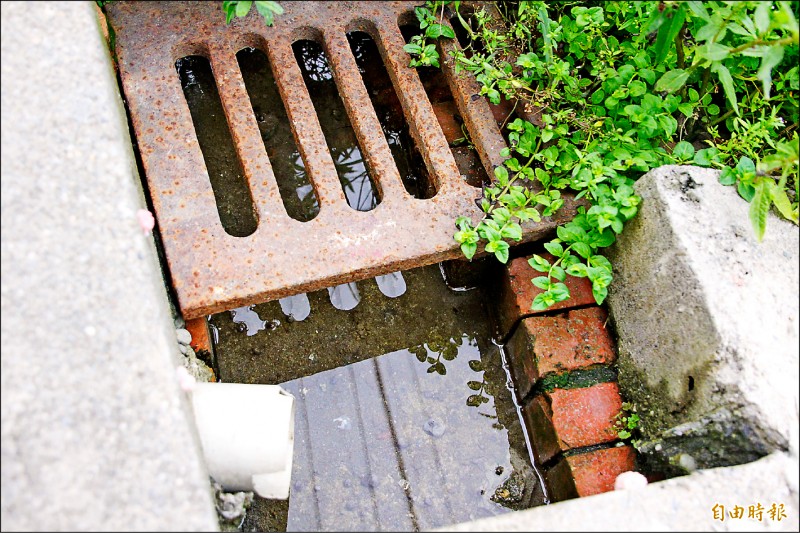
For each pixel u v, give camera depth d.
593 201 1.89
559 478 1.82
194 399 1.62
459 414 2.00
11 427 1.27
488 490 1.90
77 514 1.25
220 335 2.01
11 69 1.48
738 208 1.73
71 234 1.40
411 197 1.89
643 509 1.42
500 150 2.00
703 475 1.47
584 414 1.84
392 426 1.96
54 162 1.44
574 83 1.99
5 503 1.24
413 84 2.06
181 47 2.01
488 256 2.07
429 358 2.06
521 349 1.96
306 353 2.03
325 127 2.31
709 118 2.07
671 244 1.68
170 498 1.28
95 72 1.51
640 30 2.05
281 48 2.06
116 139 1.48
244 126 1.93
